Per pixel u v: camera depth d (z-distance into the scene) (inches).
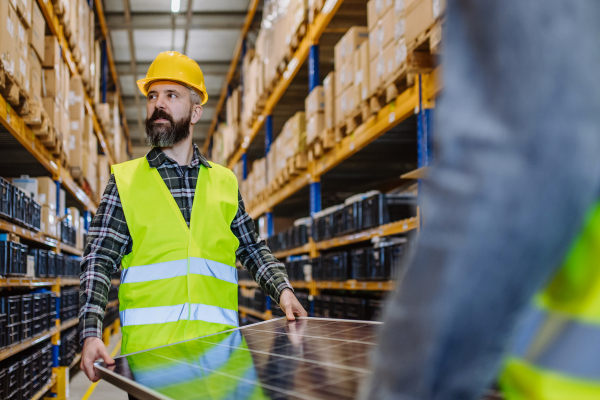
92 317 62.3
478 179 14.6
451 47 16.5
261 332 56.0
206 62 506.0
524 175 14.1
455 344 14.5
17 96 131.5
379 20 144.3
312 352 40.5
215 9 410.6
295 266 253.1
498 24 15.2
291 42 237.8
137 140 766.5
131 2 394.6
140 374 37.5
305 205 361.1
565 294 18.1
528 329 19.4
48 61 183.6
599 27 14.9
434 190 15.8
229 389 30.5
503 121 14.7
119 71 514.0
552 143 14.0
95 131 336.2
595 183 14.4
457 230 14.6
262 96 306.2
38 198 188.5
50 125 171.2
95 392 211.3
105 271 68.9
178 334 69.9
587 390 16.6
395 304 16.0
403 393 15.3
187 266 72.6
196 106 84.9
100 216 72.7
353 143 173.8
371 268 159.6
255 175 365.4
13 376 139.6
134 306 71.4
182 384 32.8
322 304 205.0
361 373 32.0
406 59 121.6
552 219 14.1
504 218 14.0
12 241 137.6
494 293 14.2
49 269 191.3
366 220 165.8
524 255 14.1
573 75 14.3
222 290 75.7
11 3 126.2
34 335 161.2
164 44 467.5
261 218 388.2
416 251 15.8
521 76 14.6
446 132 15.8
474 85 15.6
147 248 72.4
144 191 74.5
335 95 189.6
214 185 79.7
